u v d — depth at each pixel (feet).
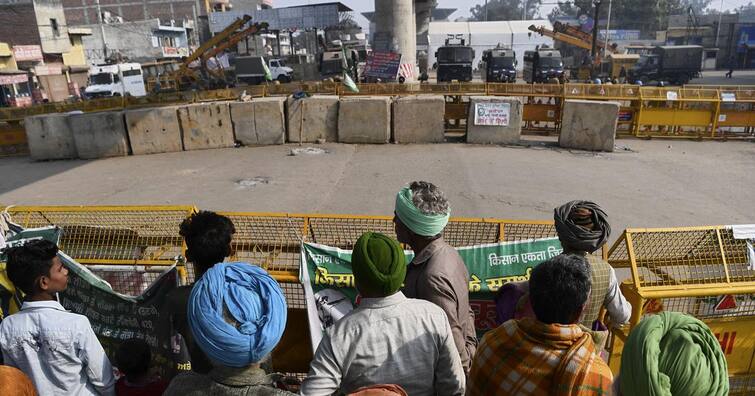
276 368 11.28
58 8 138.51
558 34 149.18
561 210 8.52
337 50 113.60
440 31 243.60
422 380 6.21
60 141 44.65
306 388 6.01
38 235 11.32
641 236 11.13
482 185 32.78
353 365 6.08
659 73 126.93
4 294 10.52
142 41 191.42
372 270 5.97
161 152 45.88
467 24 249.96
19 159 46.37
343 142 47.34
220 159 41.88
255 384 5.57
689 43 233.96
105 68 114.32
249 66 111.45
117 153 44.91
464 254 10.71
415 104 46.32
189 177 36.27
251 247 11.87
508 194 30.83
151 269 11.21
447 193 31.09
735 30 217.15
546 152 43.14
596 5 137.08
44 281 7.79
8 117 48.01
